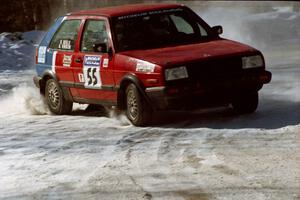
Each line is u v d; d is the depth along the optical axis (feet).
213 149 42.57
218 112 55.83
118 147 45.37
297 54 92.94
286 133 45.29
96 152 44.60
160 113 57.41
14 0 140.36
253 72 51.34
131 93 52.11
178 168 38.88
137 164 40.50
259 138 44.47
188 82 49.21
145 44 54.44
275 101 59.26
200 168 38.52
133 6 59.93
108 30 55.36
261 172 36.78
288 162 38.32
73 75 59.21
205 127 49.67
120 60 53.06
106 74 54.75
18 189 37.47
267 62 87.30
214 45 53.83
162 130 49.96
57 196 35.47
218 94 50.31
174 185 35.70
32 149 47.34
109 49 54.54
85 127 54.44
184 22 57.00
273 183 34.73
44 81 64.13
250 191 33.71
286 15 124.47
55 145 47.96
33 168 41.86
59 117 61.62
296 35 111.86
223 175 36.78
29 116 63.67
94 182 37.50
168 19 56.59
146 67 50.34
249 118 51.70
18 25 140.36
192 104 49.85
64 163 42.39
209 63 49.96
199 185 35.37
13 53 105.50
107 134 50.31
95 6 151.33
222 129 48.32
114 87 54.03
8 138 52.24
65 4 148.87
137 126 52.29
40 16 141.18
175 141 45.73
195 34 56.44
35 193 36.40
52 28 63.46
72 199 34.73
